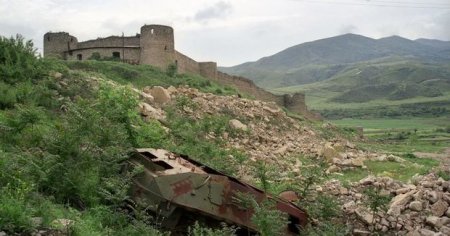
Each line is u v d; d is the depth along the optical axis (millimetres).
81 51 54531
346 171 22781
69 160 10797
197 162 12445
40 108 15508
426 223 13641
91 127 12055
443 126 107312
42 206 8781
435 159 33219
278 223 10211
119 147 11984
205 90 44906
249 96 52344
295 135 33562
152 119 20000
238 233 11875
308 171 16781
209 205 10906
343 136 47781
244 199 11109
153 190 10492
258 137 27625
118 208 10469
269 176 16734
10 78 17797
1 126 11867
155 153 11953
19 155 10328
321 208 13016
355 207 14164
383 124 116062
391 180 17000
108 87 18188
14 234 7766
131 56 53719
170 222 10648
